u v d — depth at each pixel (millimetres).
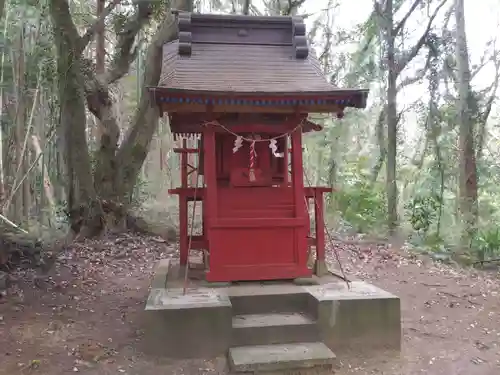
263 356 4812
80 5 14141
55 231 12070
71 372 4719
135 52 12062
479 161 12250
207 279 6188
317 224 6949
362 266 9844
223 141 6789
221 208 6355
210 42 6703
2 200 9875
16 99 11609
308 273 6344
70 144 10938
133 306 6922
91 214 11203
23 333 5621
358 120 18969
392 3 13539
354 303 5367
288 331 5242
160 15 11398
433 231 12023
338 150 16828
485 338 6031
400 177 15469
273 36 6887
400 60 13523
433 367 5125
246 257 6289
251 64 6480
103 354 5125
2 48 11828
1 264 8094
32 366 4777
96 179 11734
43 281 7766
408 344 5758
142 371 4789
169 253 10711
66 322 6117
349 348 5359
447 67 12547
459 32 11602
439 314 6980
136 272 9055
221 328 5113
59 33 10391
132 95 19281
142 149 12086
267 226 6297
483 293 8055
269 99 5723
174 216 15727
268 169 6820
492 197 12531
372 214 13719
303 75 6367
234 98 5656
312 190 6910
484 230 10805
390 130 13672
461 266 10016
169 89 5418
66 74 10523
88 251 10094
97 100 11516
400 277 9086
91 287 7867
